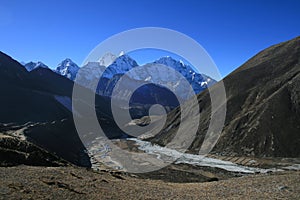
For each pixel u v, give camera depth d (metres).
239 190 28.52
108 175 35.56
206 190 29.53
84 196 22.48
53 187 23.33
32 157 36.12
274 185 29.41
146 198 24.58
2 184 21.58
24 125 106.69
